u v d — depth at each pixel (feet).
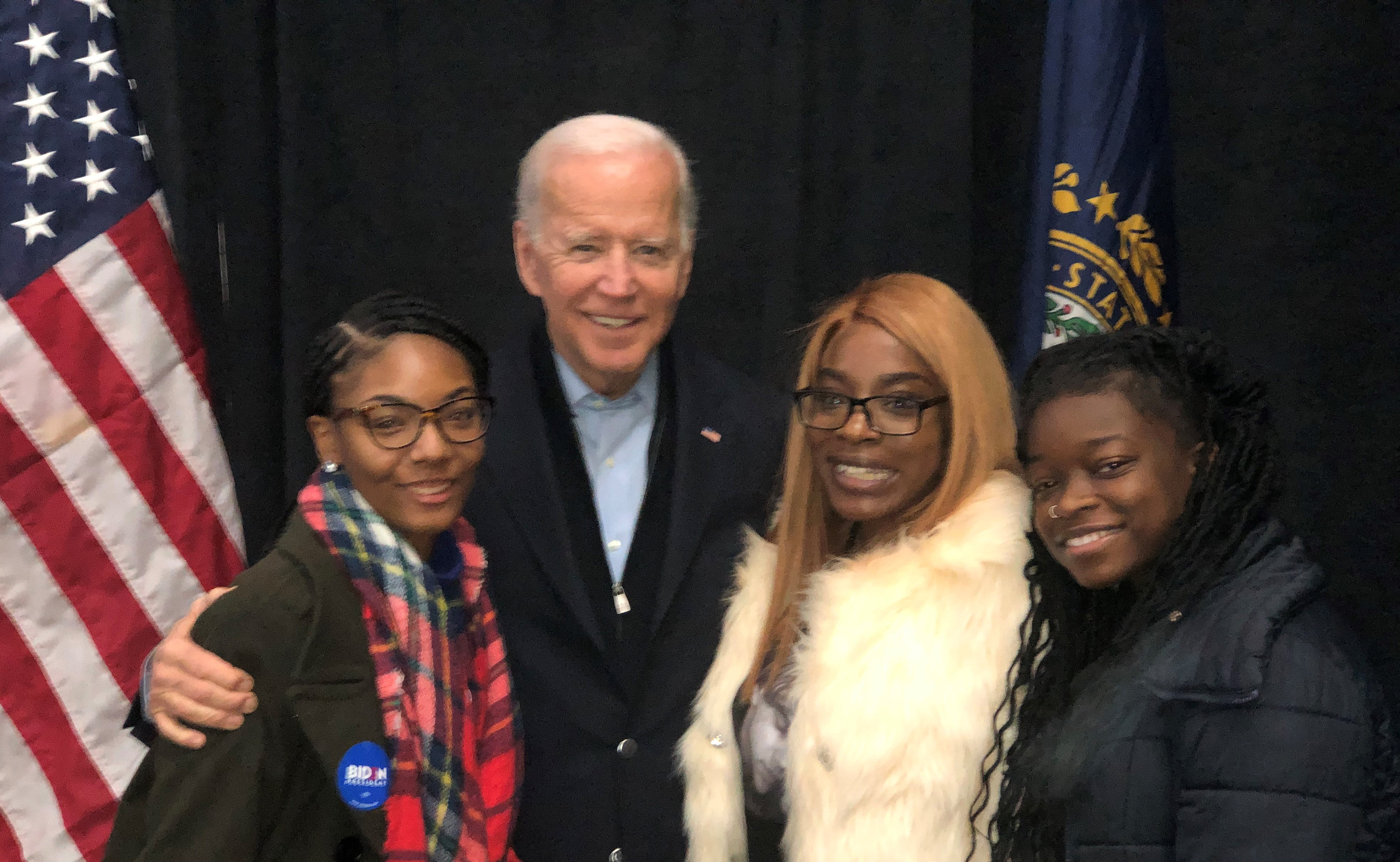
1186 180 9.01
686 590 5.98
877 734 4.37
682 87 8.88
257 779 3.90
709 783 5.34
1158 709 3.70
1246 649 3.52
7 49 7.36
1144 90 7.65
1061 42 7.77
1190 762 3.59
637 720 5.85
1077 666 4.30
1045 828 4.09
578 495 6.09
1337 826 3.34
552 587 5.82
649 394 6.32
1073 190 7.63
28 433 7.02
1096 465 3.84
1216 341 4.03
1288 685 3.46
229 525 7.48
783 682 5.13
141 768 4.20
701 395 6.34
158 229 7.44
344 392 4.26
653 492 6.17
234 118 8.65
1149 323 7.61
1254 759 3.44
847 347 4.88
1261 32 8.83
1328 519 8.91
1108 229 7.56
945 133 8.77
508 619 5.78
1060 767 3.92
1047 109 7.78
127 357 7.25
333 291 8.79
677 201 5.95
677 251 5.97
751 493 6.18
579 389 6.19
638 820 5.77
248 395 8.74
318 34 8.62
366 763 3.96
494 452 5.94
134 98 7.58
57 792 7.00
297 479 8.59
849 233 8.99
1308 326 8.88
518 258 6.25
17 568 6.99
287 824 4.02
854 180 8.95
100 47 7.48
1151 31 7.69
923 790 4.30
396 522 4.35
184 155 8.45
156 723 4.07
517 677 5.74
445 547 4.76
